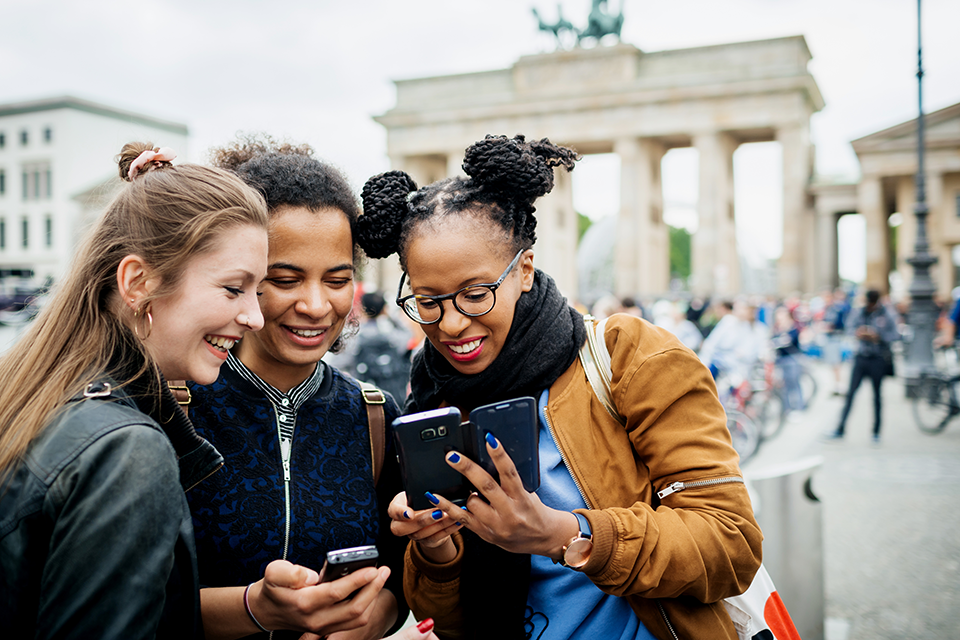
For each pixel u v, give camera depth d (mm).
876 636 5004
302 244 1883
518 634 2008
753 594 2119
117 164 1953
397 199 1951
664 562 1681
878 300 12578
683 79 46188
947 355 21438
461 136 51969
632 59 48125
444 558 1958
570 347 1959
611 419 1954
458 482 1644
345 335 2348
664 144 52219
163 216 1577
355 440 2154
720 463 1824
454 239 1813
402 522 1647
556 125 49500
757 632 2084
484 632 2047
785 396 14781
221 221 1587
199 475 1704
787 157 45062
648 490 1945
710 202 45906
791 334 15602
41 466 1375
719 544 1740
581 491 1905
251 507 1926
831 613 5391
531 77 50719
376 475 2199
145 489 1380
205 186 1632
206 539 1897
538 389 1955
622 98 47438
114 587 1322
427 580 1985
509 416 1633
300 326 1938
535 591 2002
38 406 1448
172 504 1433
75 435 1389
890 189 54656
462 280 1833
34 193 76625
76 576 1313
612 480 1916
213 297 1594
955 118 47594
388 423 2252
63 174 74688
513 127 50562
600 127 48531
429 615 2027
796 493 4492
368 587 1644
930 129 48000
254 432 1995
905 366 18016
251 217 1647
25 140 76750
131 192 1642
